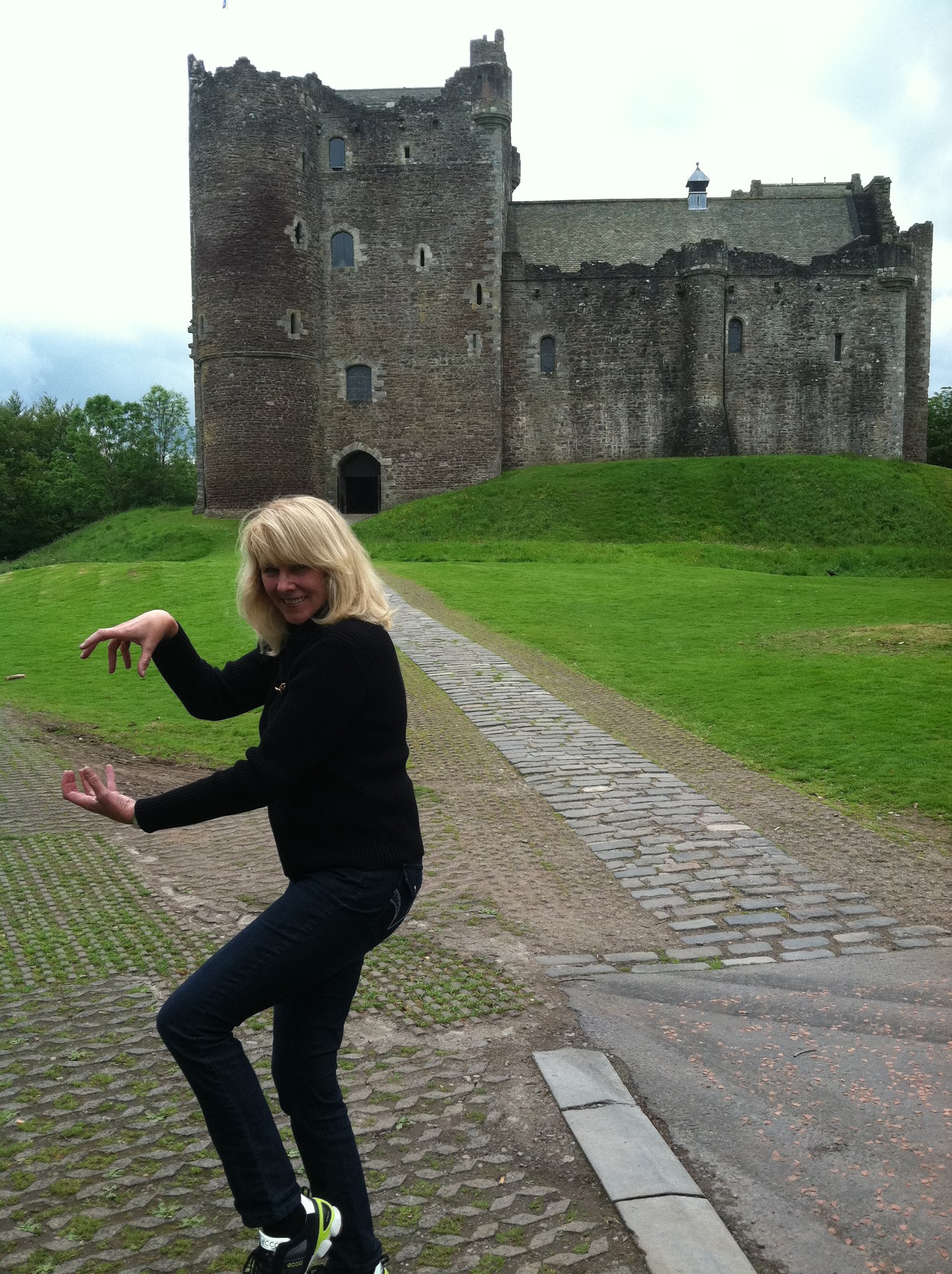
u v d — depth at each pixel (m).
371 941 2.84
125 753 10.95
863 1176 3.48
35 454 69.94
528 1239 3.17
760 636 16.69
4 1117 3.93
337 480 44.56
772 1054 4.34
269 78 41.28
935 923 5.88
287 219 41.88
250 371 41.69
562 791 8.76
